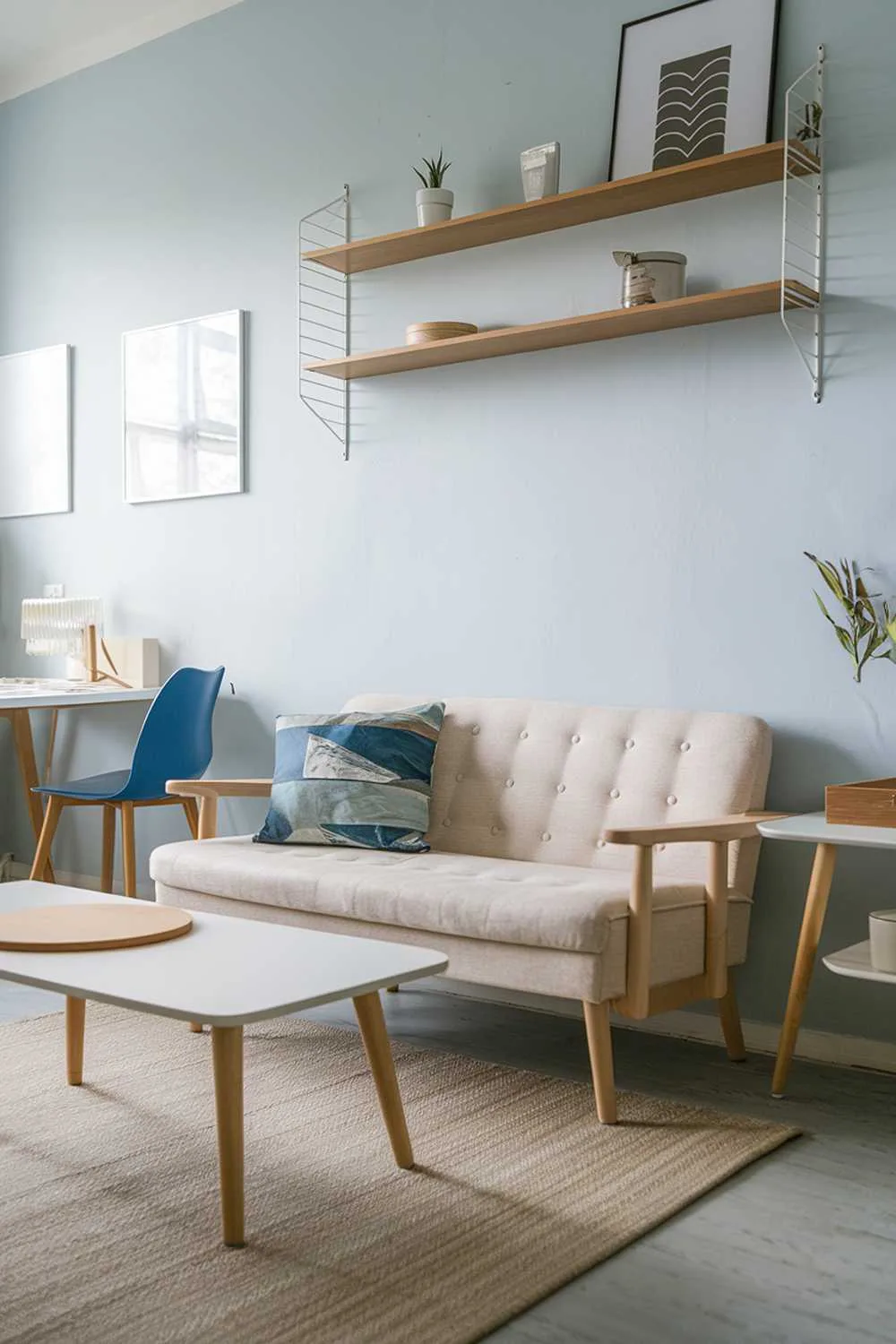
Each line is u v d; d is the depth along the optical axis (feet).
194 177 13.88
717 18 10.18
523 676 11.36
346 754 10.83
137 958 6.98
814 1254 6.38
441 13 11.85
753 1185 7.22
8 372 15.89
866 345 9.50
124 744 14.73
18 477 15.81
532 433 11.30
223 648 13.71
